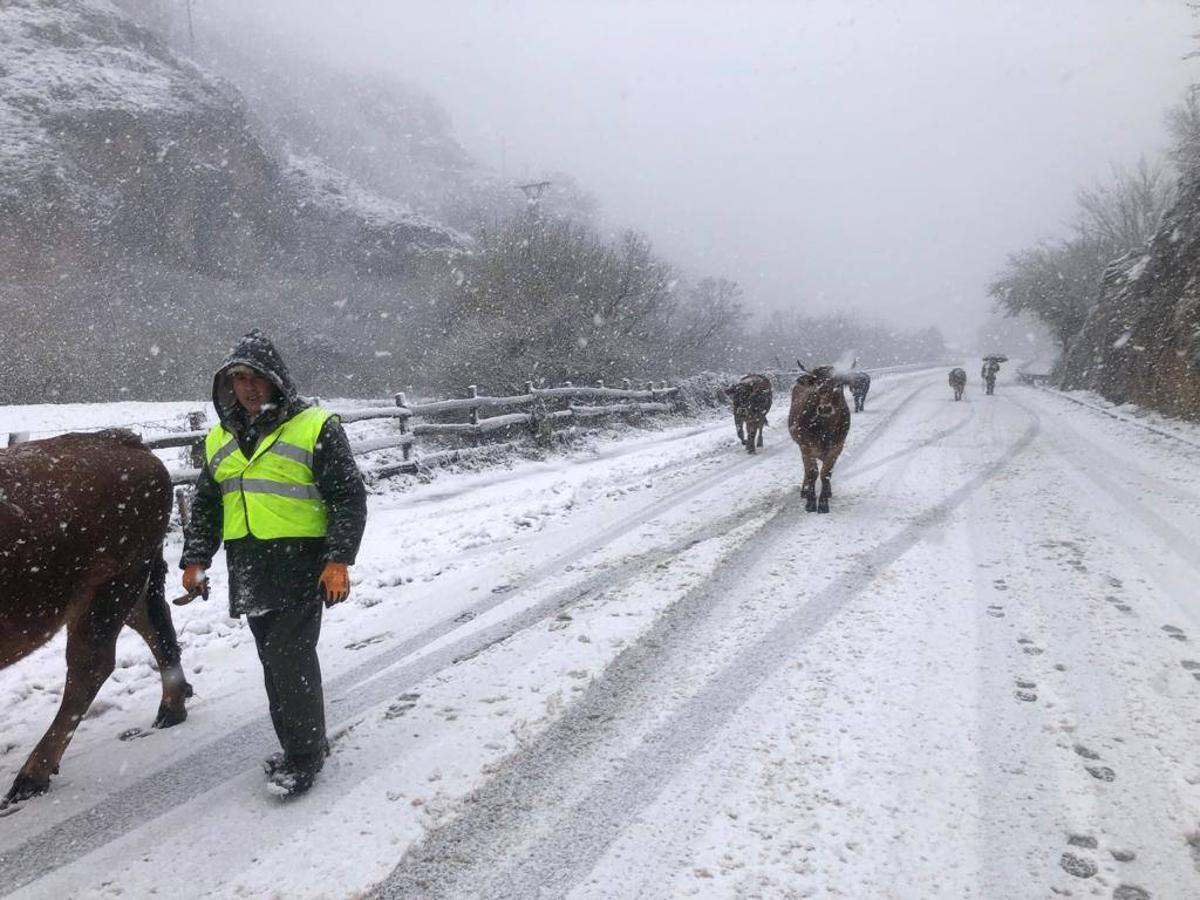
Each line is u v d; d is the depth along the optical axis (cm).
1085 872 254
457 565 672
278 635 313
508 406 1464
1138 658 418
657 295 2378
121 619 363
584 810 297
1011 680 395
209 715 407
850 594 532
